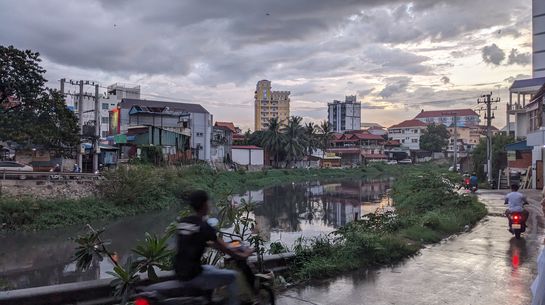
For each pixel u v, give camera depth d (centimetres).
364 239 807
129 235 1983
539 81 3662
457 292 618
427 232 1064
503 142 4028
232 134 7781
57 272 1341
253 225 698
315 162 8850
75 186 2664
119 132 5316
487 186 3484
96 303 500
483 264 793
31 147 2955
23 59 2511
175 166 4266
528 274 722
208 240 401
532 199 2019
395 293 612
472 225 1316
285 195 4031
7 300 451
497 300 583
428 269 752
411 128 11088
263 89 12319
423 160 9981
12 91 2492
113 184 2750
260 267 652
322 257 752
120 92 7269
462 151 9412
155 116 5394
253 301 439
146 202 2873
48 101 2630
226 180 4966
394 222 1184
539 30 4016
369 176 7256
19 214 2102
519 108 3825
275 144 7456
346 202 3366
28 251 1653
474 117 12506
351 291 620
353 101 13225
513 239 1063
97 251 535
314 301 573
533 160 2945
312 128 8525
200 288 397
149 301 376
